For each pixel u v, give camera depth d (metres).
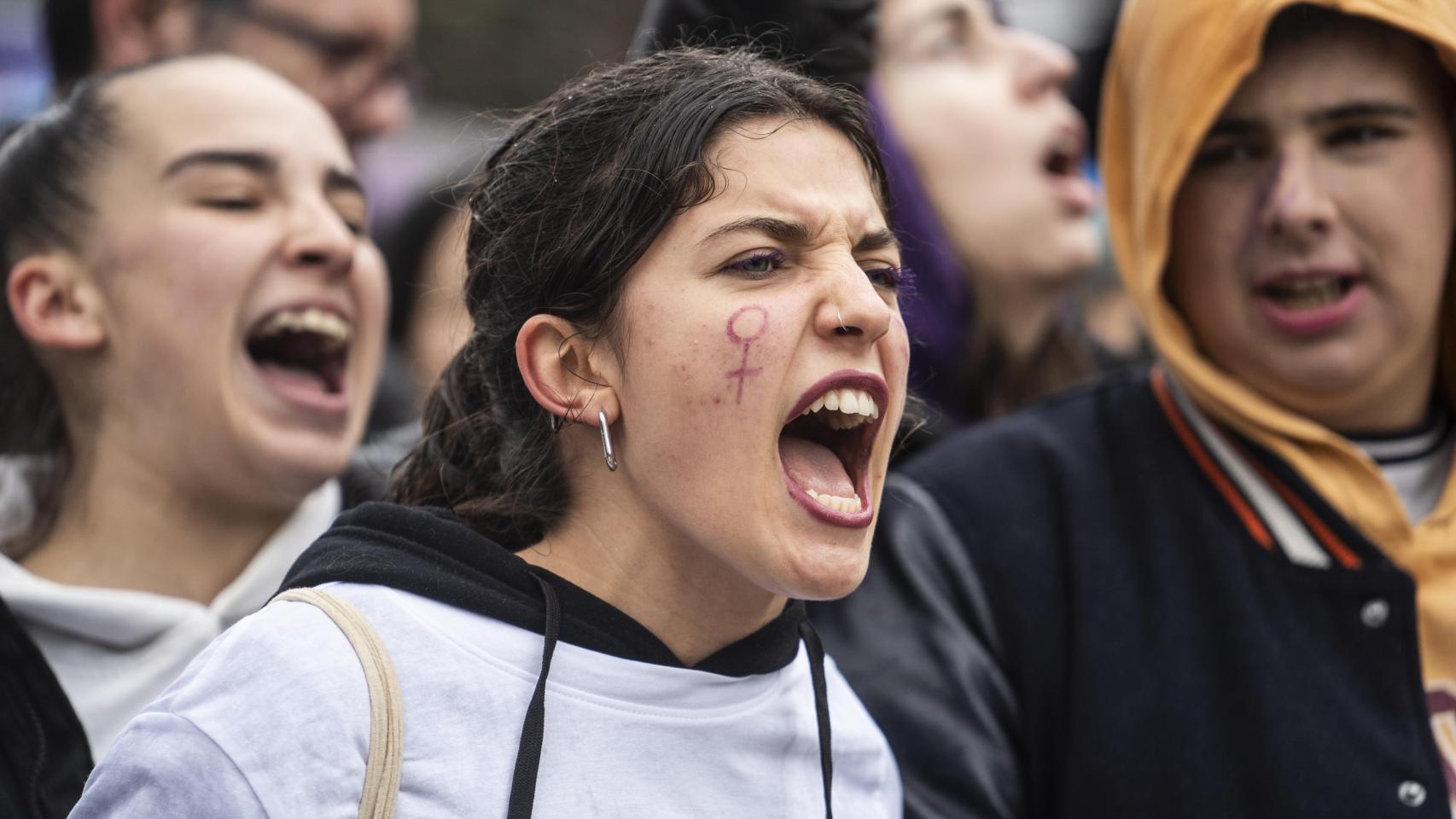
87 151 2.11
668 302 1.44
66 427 2.12
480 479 1.65
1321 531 2.10
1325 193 2.12
